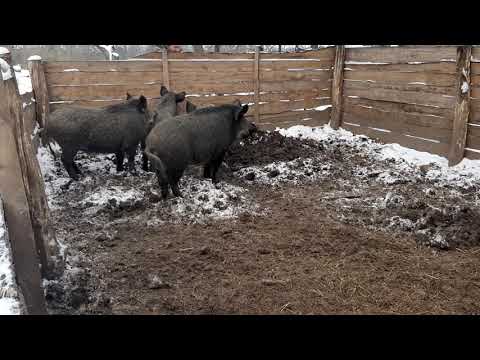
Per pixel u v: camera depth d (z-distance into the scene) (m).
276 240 4.65
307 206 5.66
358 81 9.30
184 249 4.42
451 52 7.21
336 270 4.07
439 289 3.80
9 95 2.83
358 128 9.50
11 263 2.40
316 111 10.07
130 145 6.66
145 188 6.14
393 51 8.34
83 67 7.95
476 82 6.85
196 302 3.52
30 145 3.06
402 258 4.33
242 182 6.56
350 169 7.18
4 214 2.78
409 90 8.10
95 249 4.42
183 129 5.49
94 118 6.29
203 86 8.93
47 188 6.11
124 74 8.27
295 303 3.54
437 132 7.67
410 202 5.58
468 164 7.04
